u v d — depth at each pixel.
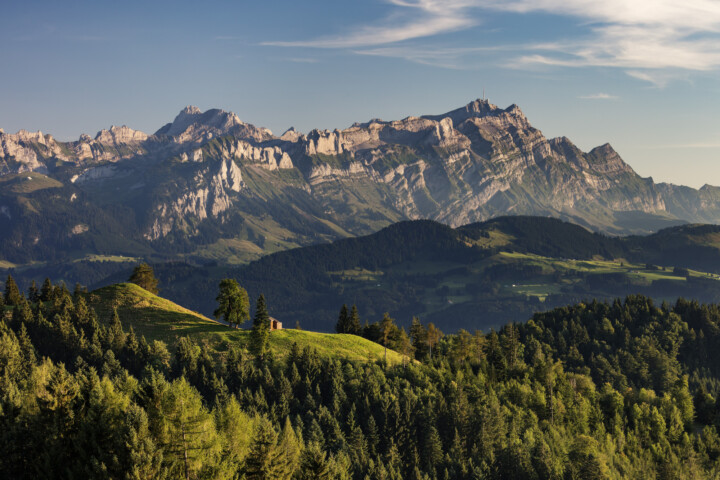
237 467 68.38
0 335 129.12
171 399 64.62
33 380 83.44
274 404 119.25
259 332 139.00
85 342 134.50
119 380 78.06
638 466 139.75
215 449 66.38
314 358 140.88
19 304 145.75
